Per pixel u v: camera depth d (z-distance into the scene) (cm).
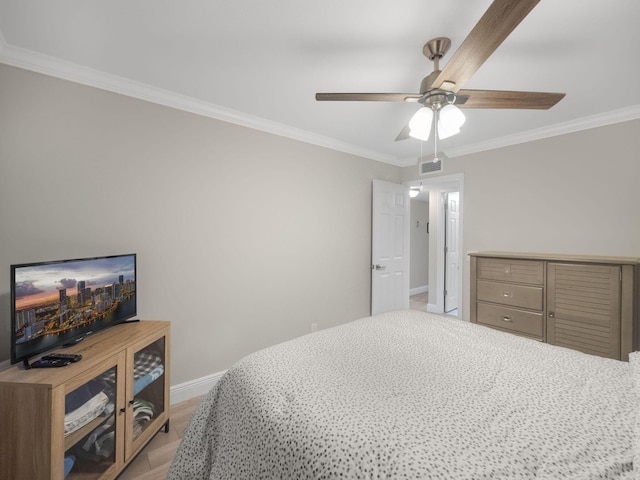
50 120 174
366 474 68
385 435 77
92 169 187
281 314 282
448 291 486
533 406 91
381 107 238
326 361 126
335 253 329
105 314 170
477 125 274
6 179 162
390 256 379
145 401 175
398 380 109
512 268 236
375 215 360
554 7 132
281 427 89
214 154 239
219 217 242
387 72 188
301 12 138
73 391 126
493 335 159
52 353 141
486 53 116
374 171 371
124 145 198
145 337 166
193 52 168
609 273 194
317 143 308
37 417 113
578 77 190
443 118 148
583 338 204
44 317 137
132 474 156
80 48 164
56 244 175
